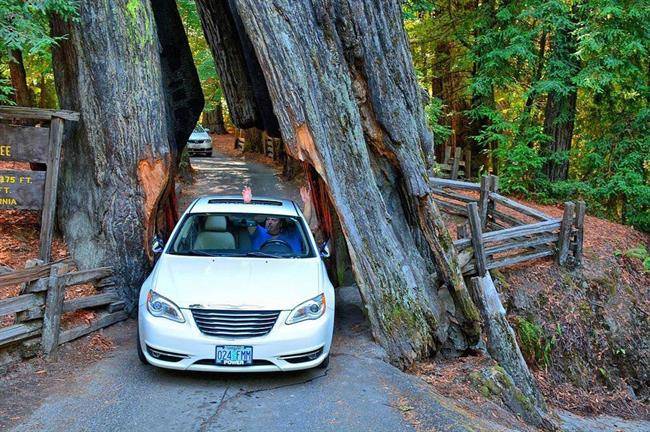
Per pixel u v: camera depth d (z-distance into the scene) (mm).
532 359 9438
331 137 7262
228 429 4637
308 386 5602
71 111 7488
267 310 5352
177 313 5312
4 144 7344
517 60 16531
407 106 8133
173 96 10398
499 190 15906
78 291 7512
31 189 7500
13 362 5645
